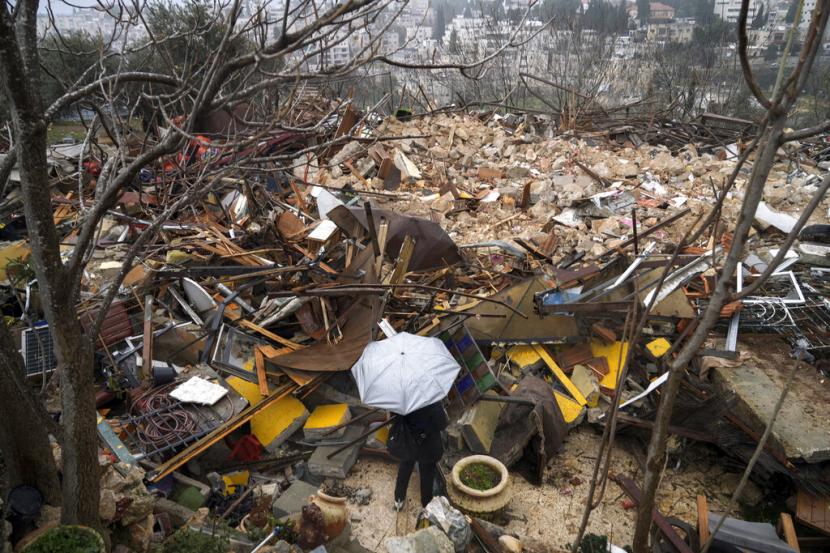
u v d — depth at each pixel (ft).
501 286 29.22
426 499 19.48
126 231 32.68
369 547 18.88
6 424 13.24
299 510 18.49
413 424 18.58
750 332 26.25
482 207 41.68
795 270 30.83
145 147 16.57
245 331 24.41
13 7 9.84
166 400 21.52
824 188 7.05
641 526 10.14
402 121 55.31
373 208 34.12
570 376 25.57
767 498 21.20
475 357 22.95
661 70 98.02
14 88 9.27
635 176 46.47
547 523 20.24
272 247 32.27
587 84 92.02
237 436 21.84
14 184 34.65
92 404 12.18
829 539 19.17
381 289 24.18
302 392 22.56
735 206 39.09
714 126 64.08
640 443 23.38
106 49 12.90
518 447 22.12
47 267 10.55
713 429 21.97
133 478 16.06
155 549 15.26
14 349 11.45
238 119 11.16
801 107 71.26
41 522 13.76
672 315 25.52
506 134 56.54
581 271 28.22
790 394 22.49
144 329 24.61
